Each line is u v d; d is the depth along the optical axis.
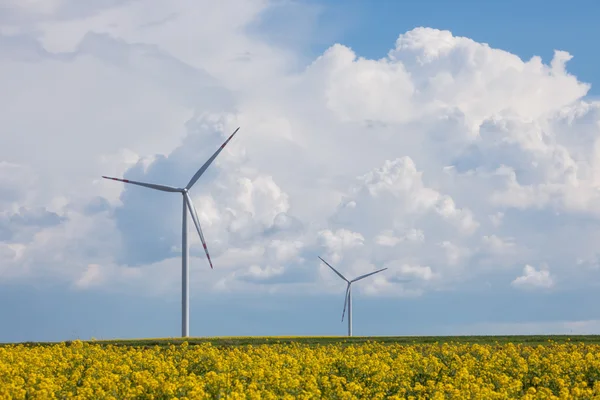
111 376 23.83
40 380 25.34
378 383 25.66
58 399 22.92
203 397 21.28
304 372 27.03
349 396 22.47
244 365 28.33
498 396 22.33
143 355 32.28
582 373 29.05
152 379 23.27
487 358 33.47
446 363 32.31
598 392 23.34
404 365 28.94
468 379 25.27
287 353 34.44
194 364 30.23
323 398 22.77
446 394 23.56
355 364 28.91
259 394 21.61
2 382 23.89
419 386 24.52
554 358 31.88
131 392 22.62
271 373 24.64
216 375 23.12
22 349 34.22
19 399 21.88
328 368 28.92
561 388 25.25
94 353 33.00
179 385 23.02
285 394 22.17
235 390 22.30
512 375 28.94
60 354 31.55
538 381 27.42
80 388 23.12
